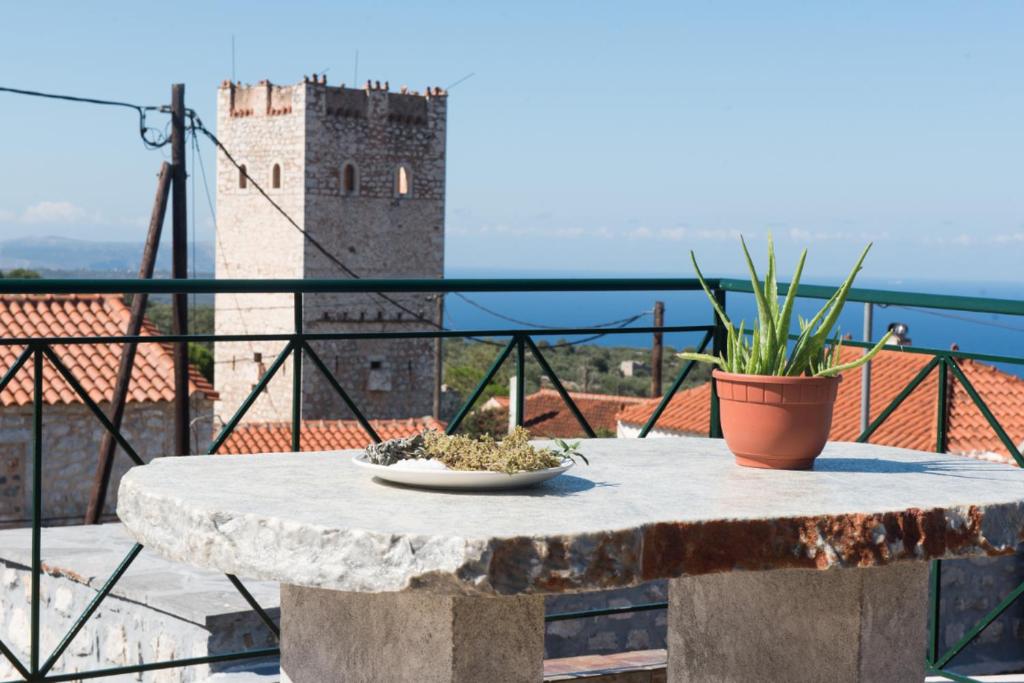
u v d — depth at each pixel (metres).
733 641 3.05
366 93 44.41
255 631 6.04
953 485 2.68
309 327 43.19
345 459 2.87
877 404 19.61
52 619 7.12
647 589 7.67
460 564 2.04
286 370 43.47
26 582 7.36
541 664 2.56
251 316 44.25
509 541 2.07
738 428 2.81
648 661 4.32
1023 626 13.28
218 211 45.78
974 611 13.03
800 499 2.48
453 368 54.81
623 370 63.44
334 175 43.91
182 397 16.17
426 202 46.31
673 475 2.72
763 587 2.97
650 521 2.23
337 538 2.10
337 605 2.60
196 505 2.27
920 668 2.92
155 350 19.81
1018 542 2.56
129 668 3.32
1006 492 2.62
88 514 15.72
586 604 7.44
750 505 2.41
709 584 3.11
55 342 3.20
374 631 2.54
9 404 17.91
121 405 15.69
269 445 21.31
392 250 45.53
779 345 2.79
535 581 2.09
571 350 68.75
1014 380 19.55
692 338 149.75
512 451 2.50
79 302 19.80
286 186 43.59
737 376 2.79
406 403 45.50
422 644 2.46
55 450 18.41
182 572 6.77
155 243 17.06
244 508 2.24
